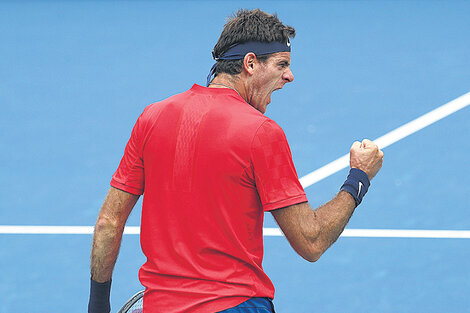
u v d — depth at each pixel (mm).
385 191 23078
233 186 8836
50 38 36094
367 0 38844
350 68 31656
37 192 23844
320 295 18531
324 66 31938
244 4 39250
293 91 29891
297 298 18422
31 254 20625
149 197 9445
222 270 8984
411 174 23875
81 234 21578
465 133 26078
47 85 31484
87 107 29625
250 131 8789
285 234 9016
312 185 23375
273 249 20641
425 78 30312
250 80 9547
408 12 36938
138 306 10539
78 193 23781
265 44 9445
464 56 31969
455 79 30047
